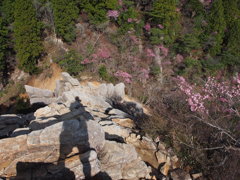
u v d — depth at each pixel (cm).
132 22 2478
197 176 724
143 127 995
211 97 1229
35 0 2320
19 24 2041
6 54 2314
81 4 2366
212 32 2519
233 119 969
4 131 910
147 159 787
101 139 683
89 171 615
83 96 1276
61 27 2200
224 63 2384
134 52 2344
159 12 2447
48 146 618
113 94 1778
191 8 2912
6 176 566
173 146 860
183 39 2388
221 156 771
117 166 680
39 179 577
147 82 2139
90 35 2464
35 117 969
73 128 640
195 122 951
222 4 2694
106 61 2220
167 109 1266
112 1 2419
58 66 2208
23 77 2309
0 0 2481
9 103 2100
